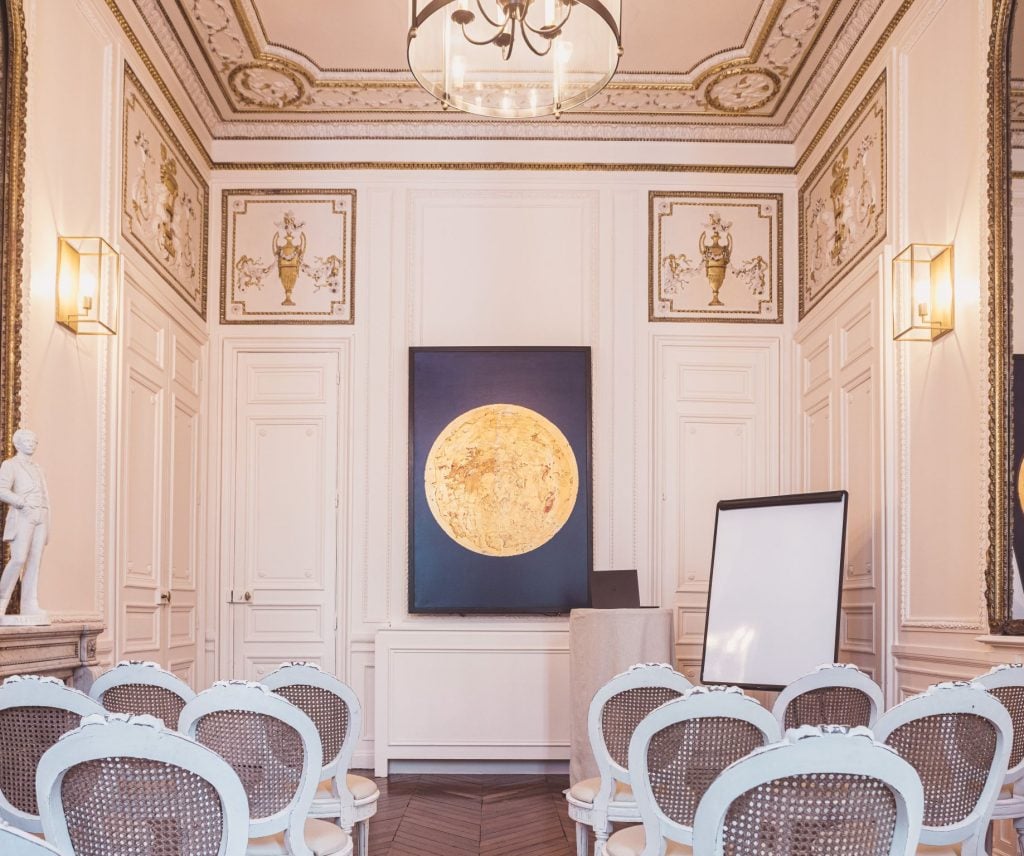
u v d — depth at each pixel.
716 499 7.04
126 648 5.50
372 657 6.86
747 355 7.15
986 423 4.23
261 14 5.86
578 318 7.13
